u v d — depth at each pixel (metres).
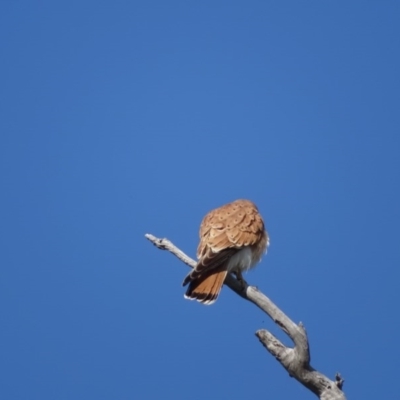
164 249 20.97
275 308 17.61
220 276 20.70
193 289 20.41
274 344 17.19
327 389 16.80
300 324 17.03
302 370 16.92
